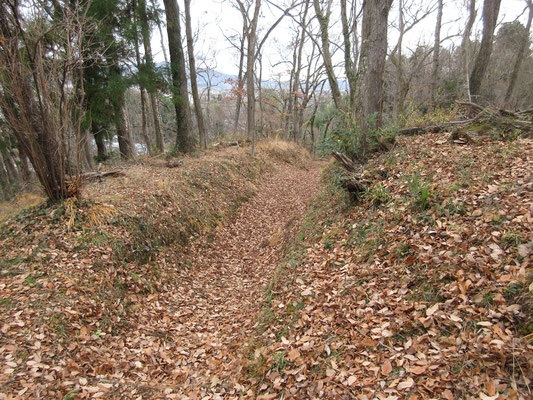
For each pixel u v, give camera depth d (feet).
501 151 14.84
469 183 13.02
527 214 9.84
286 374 9.78
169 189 24.66
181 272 19.81
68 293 13.47
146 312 15.43
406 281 10.57
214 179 31.89
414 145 19.17
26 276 13.99
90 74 31.42
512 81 43.86
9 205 25.98
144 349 12.91
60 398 9.25
